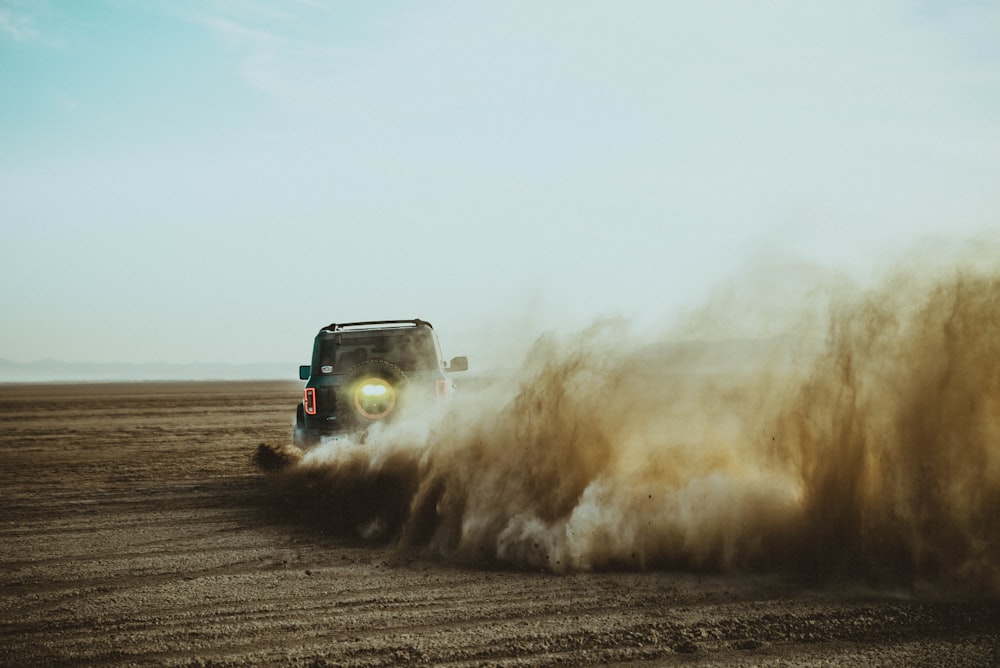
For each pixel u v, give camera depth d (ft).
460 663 15.23
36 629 17.83
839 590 19.67
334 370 34.88
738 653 15.48
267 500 35.42
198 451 60.34
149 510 33.81
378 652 15.90
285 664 15.37
